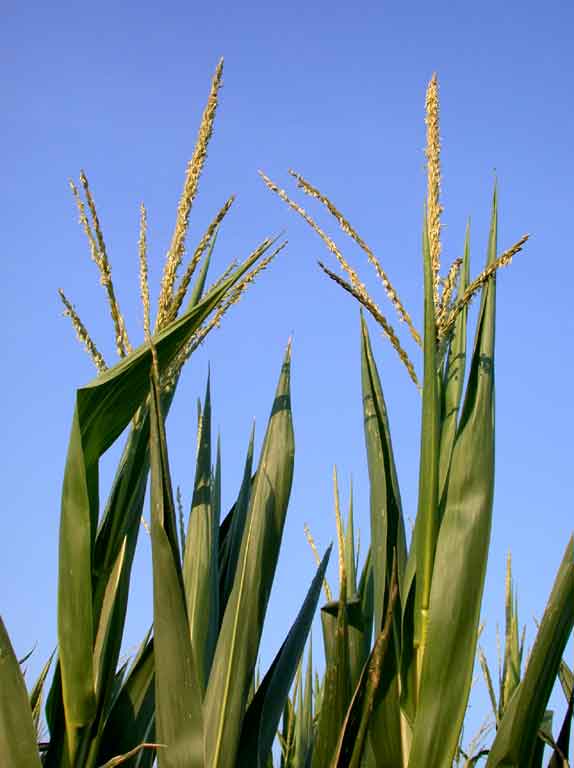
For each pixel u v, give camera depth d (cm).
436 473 124
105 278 135
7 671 116
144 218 136
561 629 117
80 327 136
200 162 134
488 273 128
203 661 143
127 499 134
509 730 117
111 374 123
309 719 181
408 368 128
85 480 124
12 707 115
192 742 112
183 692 113
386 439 134
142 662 138
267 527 135
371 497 132
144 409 138
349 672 125
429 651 118
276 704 134
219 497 163
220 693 127
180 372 141
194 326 127
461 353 135
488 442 124
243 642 129
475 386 127
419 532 123
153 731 141
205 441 157
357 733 120
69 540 123
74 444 124
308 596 143
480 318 130
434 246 129
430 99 133
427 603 121
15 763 114
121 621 131
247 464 162
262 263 136
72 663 122
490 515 122
